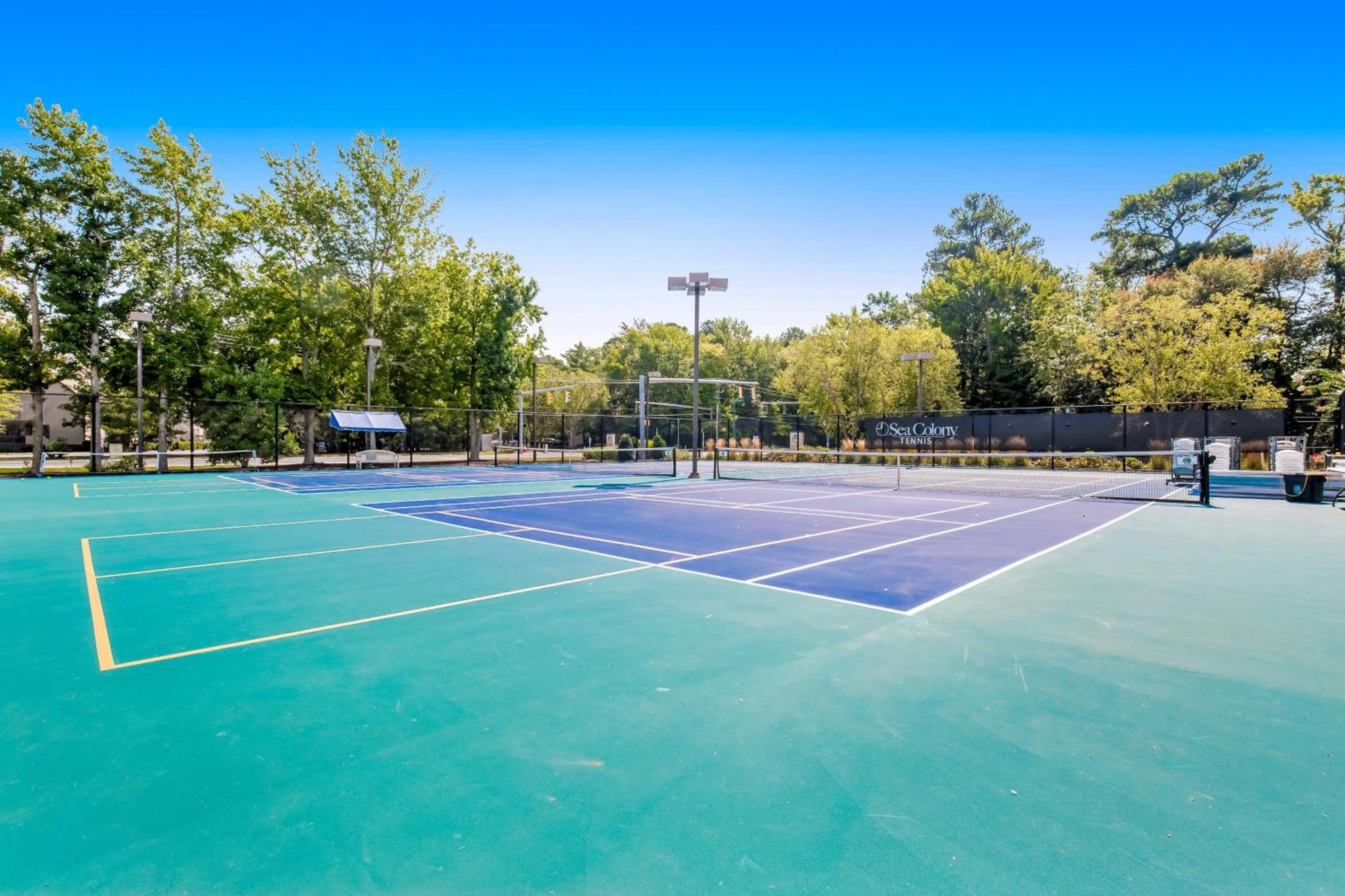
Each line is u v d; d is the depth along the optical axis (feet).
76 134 89.45
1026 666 15.62
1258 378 109.81
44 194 87.61
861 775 10.71
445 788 10.40
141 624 19.25
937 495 60.70
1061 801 9.99
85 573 26.45
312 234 113.29
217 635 18.25
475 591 23.24
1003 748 11.61
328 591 23.26
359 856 8.76
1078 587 23.79
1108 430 95.20
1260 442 84.99
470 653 16.67
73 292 89.20
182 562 28.55
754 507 50.03
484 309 127.03
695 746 11.71
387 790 10.36
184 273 100.73
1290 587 23.72
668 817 9.61
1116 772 10.83
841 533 36.81
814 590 23.31
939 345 142.51
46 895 8.02
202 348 102.22
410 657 16.31
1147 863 8.54
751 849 8.87
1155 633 18.17
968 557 29.55
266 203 113.09
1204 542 33.50
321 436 130.31
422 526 39.73
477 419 126.93
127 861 8.66
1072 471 93.50
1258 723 12.60
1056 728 12.39
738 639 17.74
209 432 111.45
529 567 27.32
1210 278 133.69
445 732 12.30
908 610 20.67
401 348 121.49
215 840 9.11
